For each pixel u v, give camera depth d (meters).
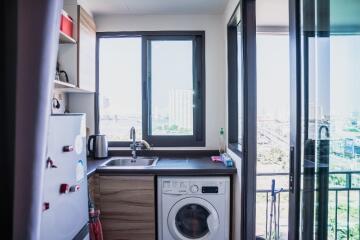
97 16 2.93
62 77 2.26
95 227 2.13
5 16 0.62
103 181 2.38
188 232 2.41
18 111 0.62
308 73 1.16
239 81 2.46
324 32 1.04
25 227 0.62
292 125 1.26
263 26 2.84
